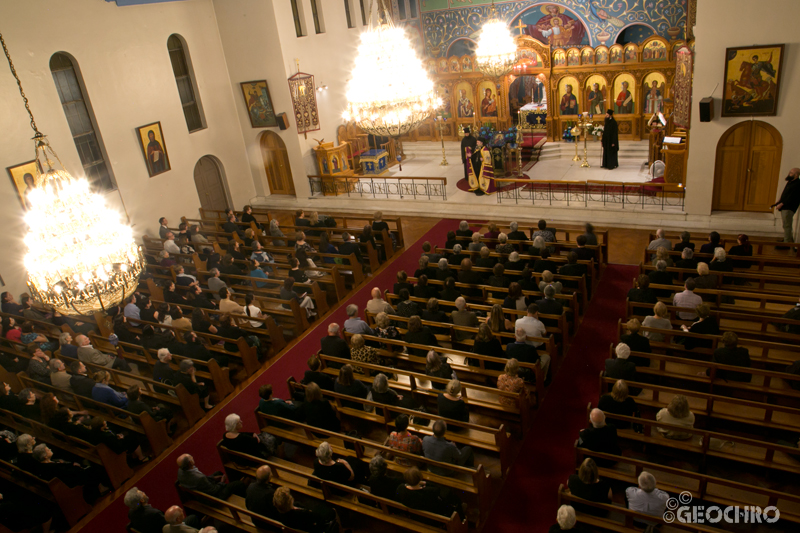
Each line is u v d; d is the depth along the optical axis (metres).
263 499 6.67
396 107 12.81
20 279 15.12
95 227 8.88
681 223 15.16
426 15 23.80
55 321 12.91
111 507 8.69
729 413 7.66
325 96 21.22
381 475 6.67
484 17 22.77
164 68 18.28
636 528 6.21
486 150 18.42
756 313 9.56
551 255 13.04
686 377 8.17
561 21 21.52
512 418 8.71
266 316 12.45
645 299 9.91
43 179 8.59
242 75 20.16
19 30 14.48
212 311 12.09
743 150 14.48
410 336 9.34
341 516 7.31
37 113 15.05
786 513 6.14
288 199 21.53
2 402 9.86
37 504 8.59
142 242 18.28
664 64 19.89
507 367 8.19
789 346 8.13
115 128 17.11
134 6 17.16
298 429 8.60
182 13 18.59
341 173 21.33
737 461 6.88
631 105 21.11
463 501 7.49
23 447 8.48
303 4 19.77
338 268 14.46
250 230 16.08
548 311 10.05
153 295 14.02
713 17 13.45
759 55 13.30
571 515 5.55
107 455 8.77
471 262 11.73
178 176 19.22
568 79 21.73
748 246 11.28
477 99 23.83
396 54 12.62
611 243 14.88
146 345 11.17
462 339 9.91
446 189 19.97
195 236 16.56
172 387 9.85
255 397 10.71
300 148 20.50
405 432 7.36
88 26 16.06
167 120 18.58
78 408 10.12
